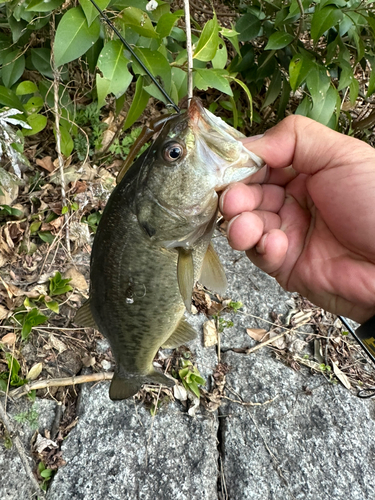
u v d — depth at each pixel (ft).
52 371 1.34
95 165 1.80
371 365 1.56
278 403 1.39
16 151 1.28
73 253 1.61
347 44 1.77
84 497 1.15
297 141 0.90
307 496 1.22
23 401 1.27
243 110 2.08
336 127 1.65
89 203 1.70
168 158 0.84
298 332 1.58
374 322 0.98
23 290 1.45
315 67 1.45
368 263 0.95
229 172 0.87
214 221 0.92
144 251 0.89
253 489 1.22
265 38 1.84
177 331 1.14
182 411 1.34
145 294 0.92
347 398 1.44
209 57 1.04
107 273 0.91
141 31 1.11
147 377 1.07
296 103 2.19
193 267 0.89
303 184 1.04
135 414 1.30
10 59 1.40
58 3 1.14
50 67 1.43
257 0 1.74
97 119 1.76
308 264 1.02
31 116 1.43
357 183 0.86
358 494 1.24
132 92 1.91
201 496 1.19
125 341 0.98
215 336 1.53
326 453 1.31
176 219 0.88
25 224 1.59
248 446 1.30
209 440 1.29
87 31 1.06
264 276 1.72
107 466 1.20
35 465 1.18
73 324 1.44
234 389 1.41
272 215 1.05
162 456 1.24
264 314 1.62
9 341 1.34
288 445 1.31
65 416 1.29
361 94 2.30
